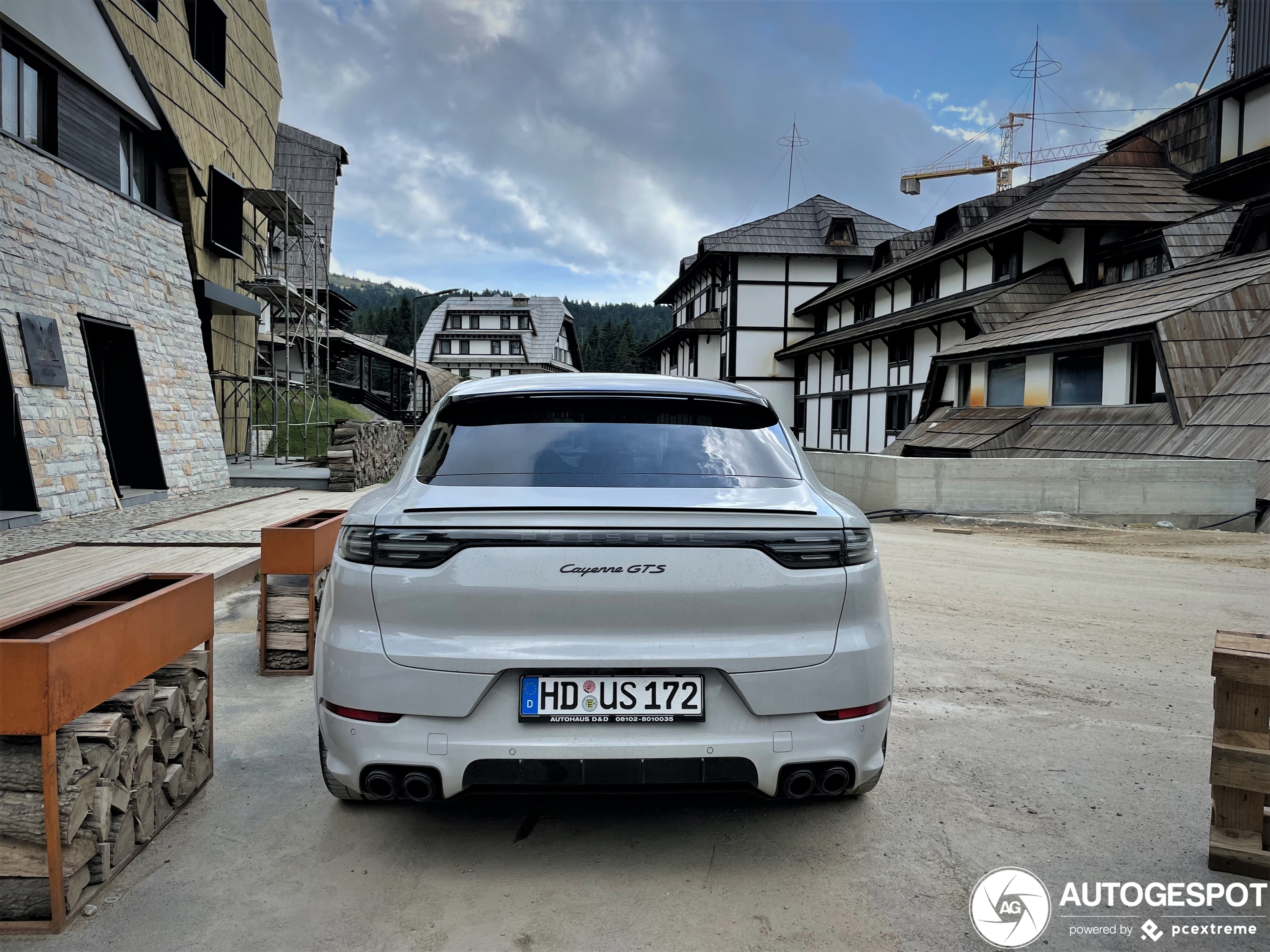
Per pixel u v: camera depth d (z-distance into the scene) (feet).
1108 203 65.26
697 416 8.83
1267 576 25.41
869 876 7.47
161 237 42.70
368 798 6.95
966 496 41.86
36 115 34.27
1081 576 25.04
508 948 6.31
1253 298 46.88
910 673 14.17
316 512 16.17
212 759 9.53
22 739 6.40
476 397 8.83
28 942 6.26
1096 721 11.79
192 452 42.98
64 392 32.07
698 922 6.70
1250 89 64.39
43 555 23.02
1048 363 57.82
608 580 6.74
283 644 13.52
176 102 48.16
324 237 104.63
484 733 6.70
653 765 6.75
